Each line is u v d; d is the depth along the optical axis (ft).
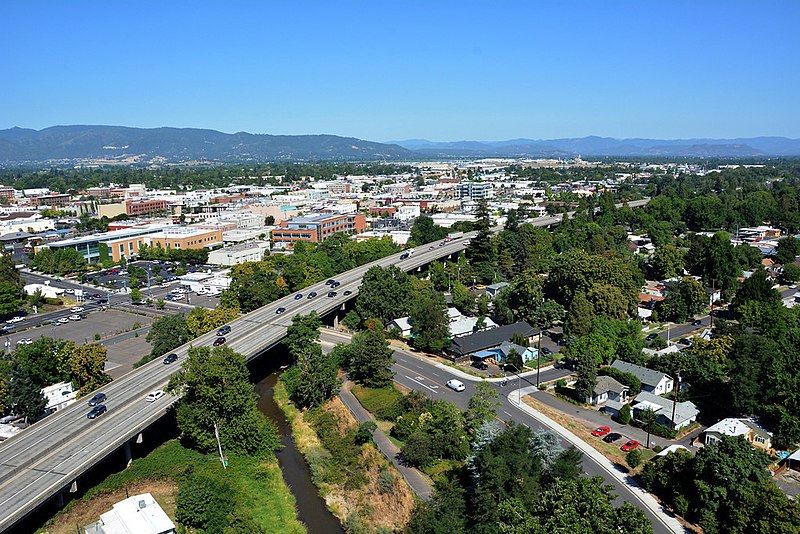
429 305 456.86
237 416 311.88
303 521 271.28
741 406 316.19
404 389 372.38
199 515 245.04
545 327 483.92
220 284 654.94
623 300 469.16
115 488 270.67
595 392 344.90
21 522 242.99
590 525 189.88
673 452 254.47
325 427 342.03
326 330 501.56
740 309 474.08
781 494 211.41
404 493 266.98
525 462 228.22
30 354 360.89
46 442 277.64
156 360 392.47
